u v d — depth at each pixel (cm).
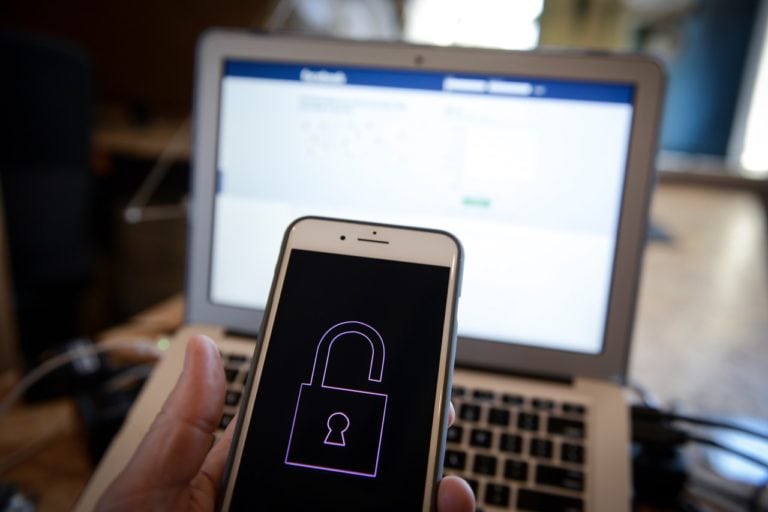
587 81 43
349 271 33
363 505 28
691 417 47
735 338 78
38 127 108
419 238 34
